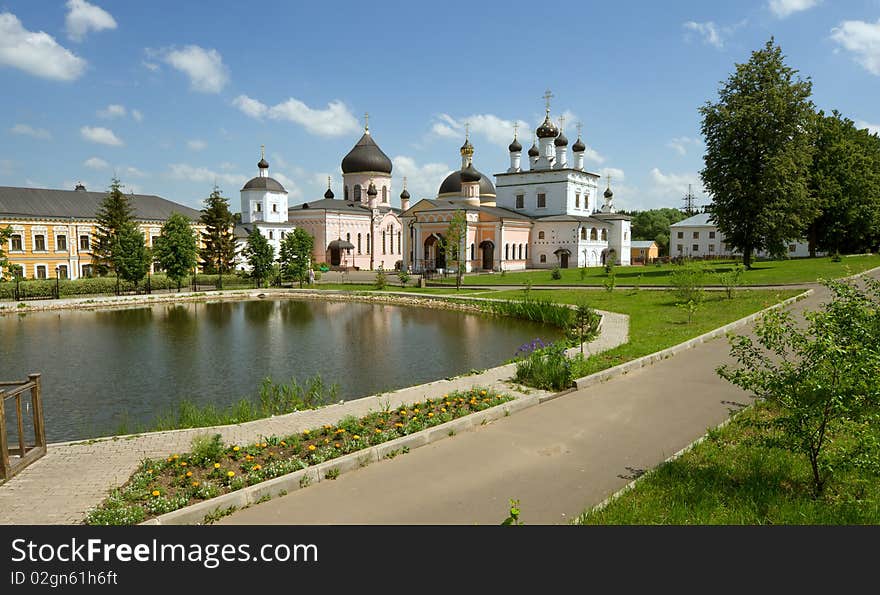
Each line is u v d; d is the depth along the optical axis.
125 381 18.80
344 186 91.56
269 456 9.05
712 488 7.22
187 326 32.06
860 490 7.04
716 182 46.88
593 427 10.44
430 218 70.69
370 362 21.50
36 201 61.78
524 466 8.64
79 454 9.67
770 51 45.78
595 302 34.38
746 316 22.98
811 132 45.84
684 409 11.35
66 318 36.00
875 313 7.39
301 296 50.97
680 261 65.94
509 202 81.81
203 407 15.72
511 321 32.84
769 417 10.14
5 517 7.30
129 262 49.75
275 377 19.19
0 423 8.39
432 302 42.84
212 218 68.69
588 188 82.81
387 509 7.29
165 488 8.05
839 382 6.56
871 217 56.41
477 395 12.51
